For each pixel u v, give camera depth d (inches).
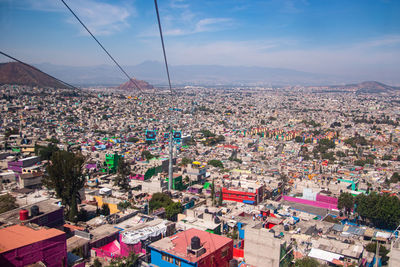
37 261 1457.9
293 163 6717.5
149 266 1736.0
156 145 7500.0
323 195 4276.6
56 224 1924.2
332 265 2244.1
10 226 1656.0
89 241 1911.9
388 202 3622.0
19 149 5393.7
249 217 3127.5
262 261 2159.2
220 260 1753.2
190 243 1790.1
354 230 3080.7
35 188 3415.4
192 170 4822.8
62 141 6752.0
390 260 2078.0
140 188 4097.0
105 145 6683.1
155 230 1996.8
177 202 3070.9
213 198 3836.1
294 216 3334.2
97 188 3838.6
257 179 4862.2
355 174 5900.6
